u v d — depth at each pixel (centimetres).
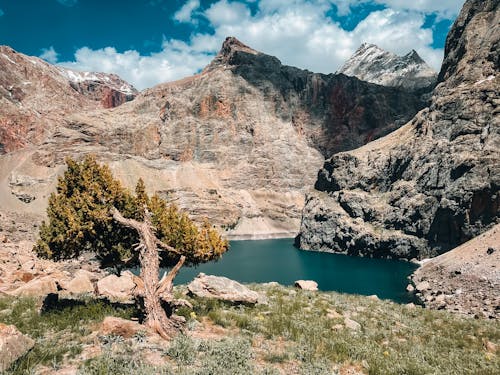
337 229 16700
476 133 13788
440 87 17650
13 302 2103
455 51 19025
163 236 2778
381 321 2317
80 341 1340
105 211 2256
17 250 4741
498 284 6153
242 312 2052
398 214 14900
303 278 9800
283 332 1716
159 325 1484
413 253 13838
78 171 2406
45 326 1564
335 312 2388
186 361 1193
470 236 12006
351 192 17388
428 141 15325
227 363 1185
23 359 1120
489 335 2264
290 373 1230
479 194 11900
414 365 1492
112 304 2044
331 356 1467
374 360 1483
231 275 10200
